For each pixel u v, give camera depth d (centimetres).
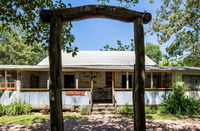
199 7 1008
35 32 354
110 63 1299
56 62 207
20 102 877
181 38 1179
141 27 228
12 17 330
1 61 1944
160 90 979
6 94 909
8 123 627
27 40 355
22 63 2009
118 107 895
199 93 995
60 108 206
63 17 228
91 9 223
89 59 1341
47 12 220
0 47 1841
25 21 341
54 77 204
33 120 683
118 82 1230
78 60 1323
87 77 1227
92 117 756
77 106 920
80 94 928
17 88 912
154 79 1246
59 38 216
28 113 869
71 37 368
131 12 228
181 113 805
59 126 202
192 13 1012
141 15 232
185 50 1262
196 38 1170
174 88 926
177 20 1069
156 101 965
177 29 1086
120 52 1497
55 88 203
